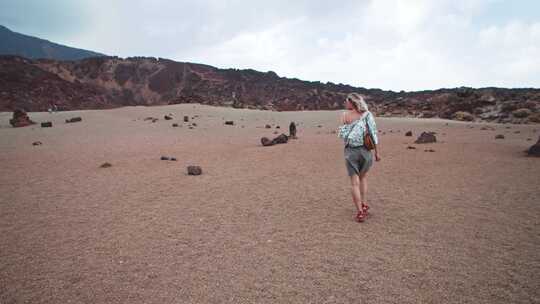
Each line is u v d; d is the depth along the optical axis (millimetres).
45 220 5422
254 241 4453
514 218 5105
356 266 3709
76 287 3365
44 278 3553
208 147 15250
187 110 49625
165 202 6398
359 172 5305
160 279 3496
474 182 7523
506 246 4125
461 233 4578
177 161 11398
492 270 3553
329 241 4410
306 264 3777
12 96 136625
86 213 5766
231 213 5672
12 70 151625
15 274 3646
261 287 3312
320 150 13633
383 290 3227
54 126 28344
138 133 22891
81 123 30906
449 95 56625
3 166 10648
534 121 36000
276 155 12430
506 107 43062
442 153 12133
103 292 3268
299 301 3068
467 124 33875
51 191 7375
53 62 187625
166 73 197625
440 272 3539
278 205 6109
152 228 4992
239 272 3619
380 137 19766
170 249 4230
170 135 21500
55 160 11828
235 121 36469
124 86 187625
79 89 162500
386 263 3766
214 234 4723
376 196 6578
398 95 145750
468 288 3227
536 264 3656
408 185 7422
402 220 5160
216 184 7891
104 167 10312
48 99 144750
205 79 196750
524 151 12258
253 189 7359
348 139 5109
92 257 4031
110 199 6664
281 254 4043
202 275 3566
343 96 169125
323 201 6324
